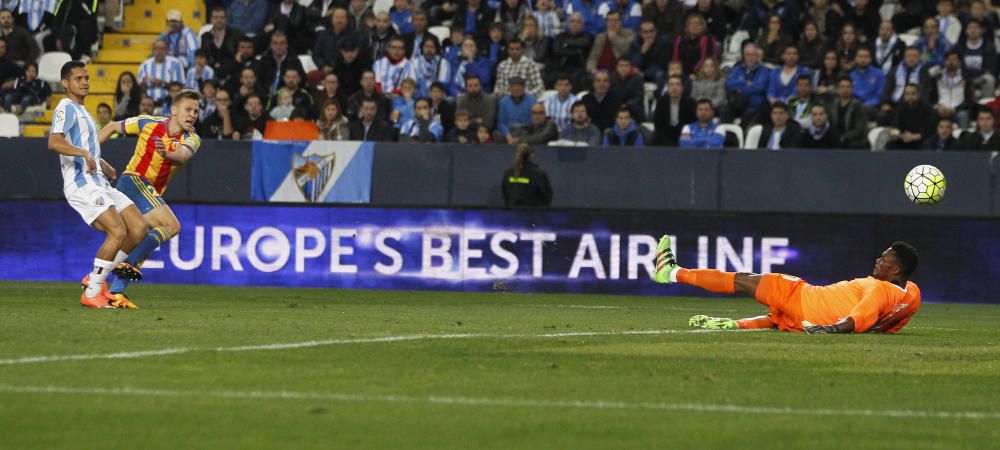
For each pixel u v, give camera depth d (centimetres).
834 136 5275
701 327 3084
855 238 4894
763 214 4925
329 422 1584
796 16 6081
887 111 5575
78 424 1546
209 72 6294
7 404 1669
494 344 2525
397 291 4903
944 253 4875
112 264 3362
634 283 4959
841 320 2897
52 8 6612
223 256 5072
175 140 3459
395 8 6625
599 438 1515
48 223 5147
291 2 6531
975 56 5841
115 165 5238
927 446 1507
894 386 2017
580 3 6381
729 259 4941
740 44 6222
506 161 5159
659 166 5094
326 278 5047
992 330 3347
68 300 3703
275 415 1627
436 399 1773
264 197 5184
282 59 6125
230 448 1425
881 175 4978
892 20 6222
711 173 5069
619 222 4959
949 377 2147
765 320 3047
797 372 2158
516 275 4988
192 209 5084
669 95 5547
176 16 6481
